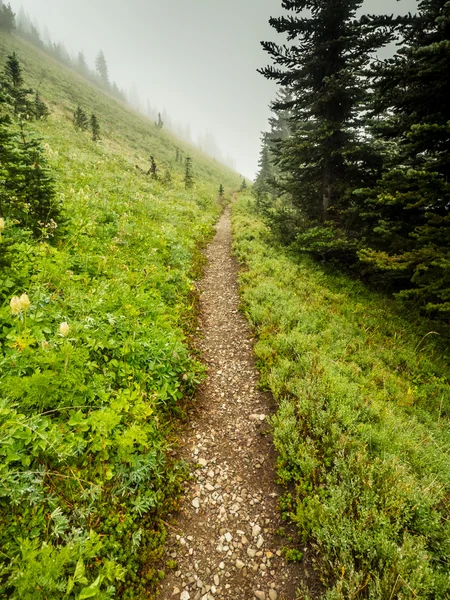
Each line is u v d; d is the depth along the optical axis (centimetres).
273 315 793
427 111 822
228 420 518
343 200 1158
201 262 1252
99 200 1144
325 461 398
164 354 526
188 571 323
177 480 404
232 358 682
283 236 1497
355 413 466
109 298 584
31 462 327
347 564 288
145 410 405
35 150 731
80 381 395
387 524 305
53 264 579
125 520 325
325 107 1205
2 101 625
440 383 666
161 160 4838
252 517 376
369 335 805
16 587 237
